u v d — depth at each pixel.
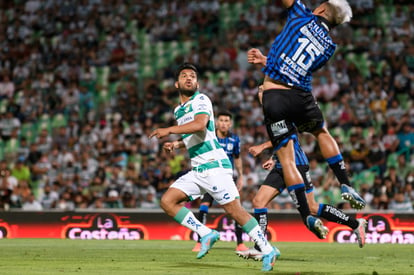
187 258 27.38
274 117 19.00
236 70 68.88
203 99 21.34
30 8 77.81
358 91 63.09
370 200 50.66
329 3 19.00
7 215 44.47
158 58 73.44
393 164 56.56
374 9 72.75
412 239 41.53
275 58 18.97
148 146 59.03
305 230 42.41
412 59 67.81
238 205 21.39
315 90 64.25
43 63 72.38
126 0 77.94
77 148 60.59
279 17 74.25
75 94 67.31
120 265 23.47
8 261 25.34
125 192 52.28
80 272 20.48
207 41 73.50
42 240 41.34
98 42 74.69
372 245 38.62
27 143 63.94
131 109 65.81
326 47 18.84
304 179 28.03
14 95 69.06
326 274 19.88
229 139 32.84
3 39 75.06
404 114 59.75
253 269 21.64
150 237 43.19
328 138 19.64
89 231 43.72
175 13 76.62
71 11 77.12
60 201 53.12
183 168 53.00
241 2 76.31
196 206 48.59
